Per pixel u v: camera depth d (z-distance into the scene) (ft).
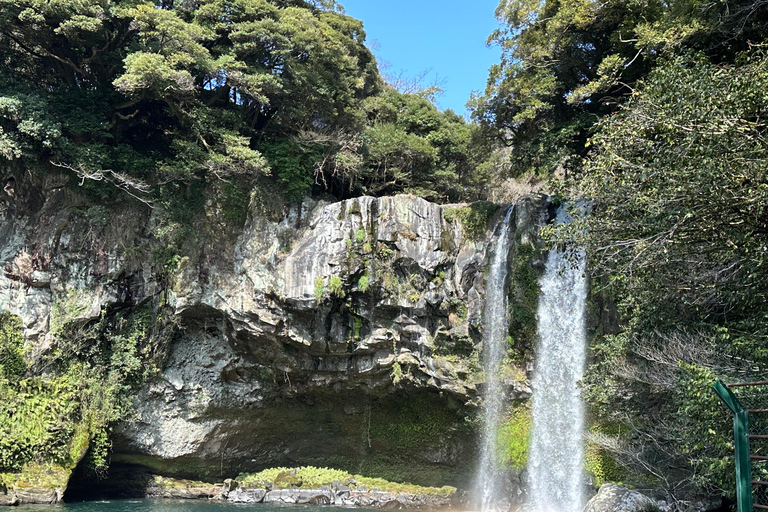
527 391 86.02
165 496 94.58
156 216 97.25
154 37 92.27
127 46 96.99
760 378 42.24
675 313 50.70
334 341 92.07
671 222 37.58
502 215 93.76
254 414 100.22
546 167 88.33
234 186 97.55
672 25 69.82
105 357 93.04
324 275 90.17
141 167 98.07
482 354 89.71
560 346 84.17
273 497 95.25
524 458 85.97
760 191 33.30
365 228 91.25
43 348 89.40
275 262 93.20
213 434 98.02
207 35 95.45
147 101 103.45
